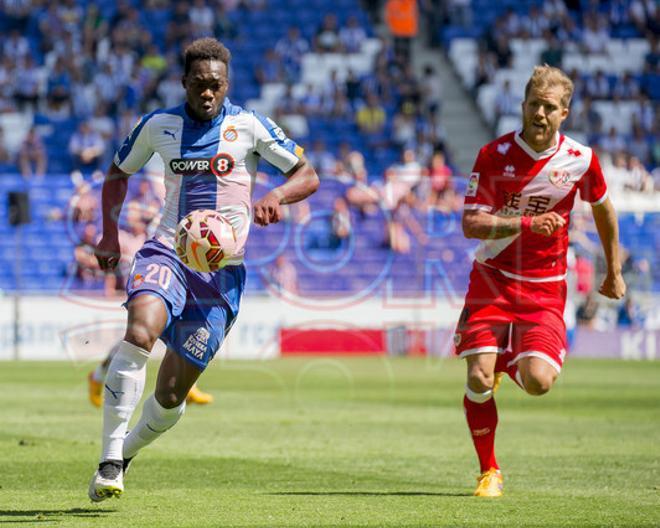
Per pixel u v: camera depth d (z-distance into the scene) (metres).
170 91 77.25
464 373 49.72
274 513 15.85
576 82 80.44
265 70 81.25
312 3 87.06
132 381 15.74
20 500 17.08
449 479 20.02
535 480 19.86
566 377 48.62
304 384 44.28
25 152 72.06
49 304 56.91
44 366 52.00
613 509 16.38
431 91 78.56
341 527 14.62
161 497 17.56
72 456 22.64
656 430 29.02
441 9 87.50
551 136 17.70
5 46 80.88
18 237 56.03
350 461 22.47
